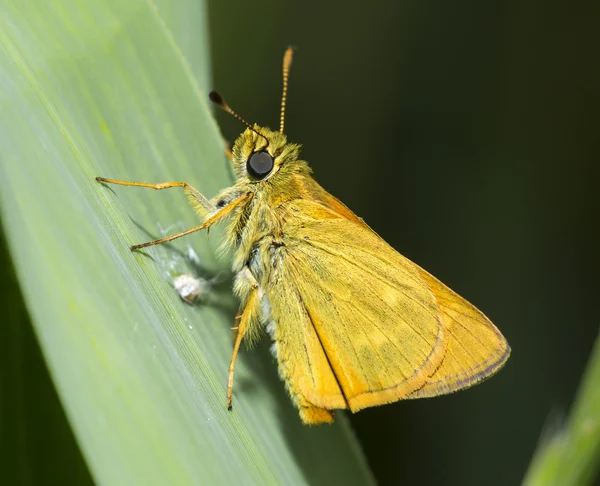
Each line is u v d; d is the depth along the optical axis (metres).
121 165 0.17
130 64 0.17
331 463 0.17
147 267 0.17
